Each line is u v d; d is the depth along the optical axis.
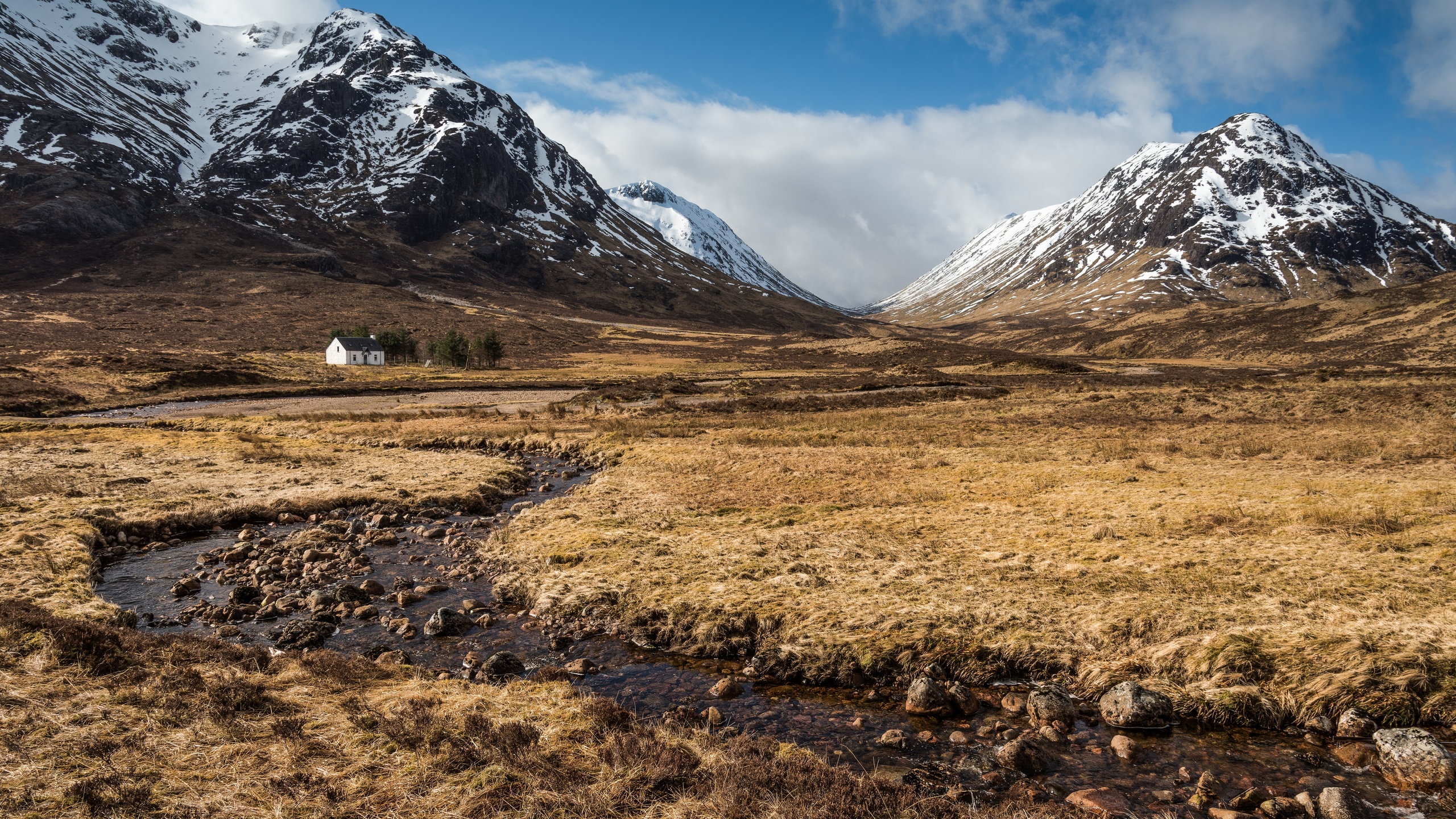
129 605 15.26
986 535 18.56
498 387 91.62
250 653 11.21
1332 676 10.22
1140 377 98.50
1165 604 12.79
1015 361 114.56
